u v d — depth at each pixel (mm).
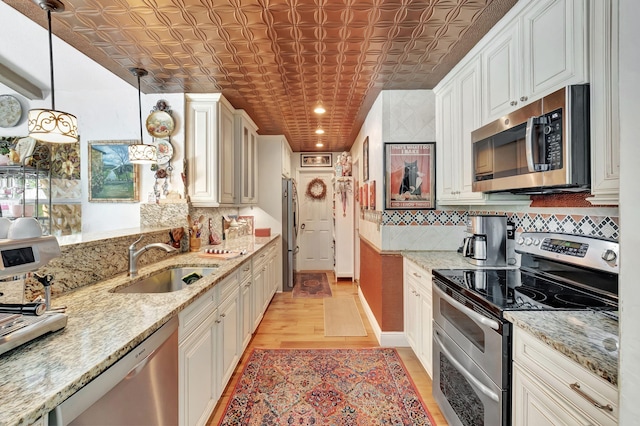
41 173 2801
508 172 1553
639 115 526
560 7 1276
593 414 831
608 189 1047
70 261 1508
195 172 2758
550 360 994
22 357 851
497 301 1314
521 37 1526
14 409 629
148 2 1517
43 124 1521
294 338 2926
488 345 1287
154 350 1116
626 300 542
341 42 1911
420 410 1883
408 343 2658
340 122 3797
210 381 1721
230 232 3805
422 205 2715
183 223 2688
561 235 1638
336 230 5270
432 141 2709
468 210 2707
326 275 5648
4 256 858
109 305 1298
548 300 1331
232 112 3191
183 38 1861
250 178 3758
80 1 1503
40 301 1091
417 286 2324
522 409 1128
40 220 2766
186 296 1420
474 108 1994
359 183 4188
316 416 1825
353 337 2945
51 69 1571
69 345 928
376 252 2930
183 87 2617
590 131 1135
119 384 931
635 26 535
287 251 4629
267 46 1957
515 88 1574
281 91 2746
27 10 1583
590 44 1134
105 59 2125
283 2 1525
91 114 2781
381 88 2688
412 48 1991
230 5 1546
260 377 2236
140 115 2424
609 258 1334
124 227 2762
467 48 1993
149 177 2736
